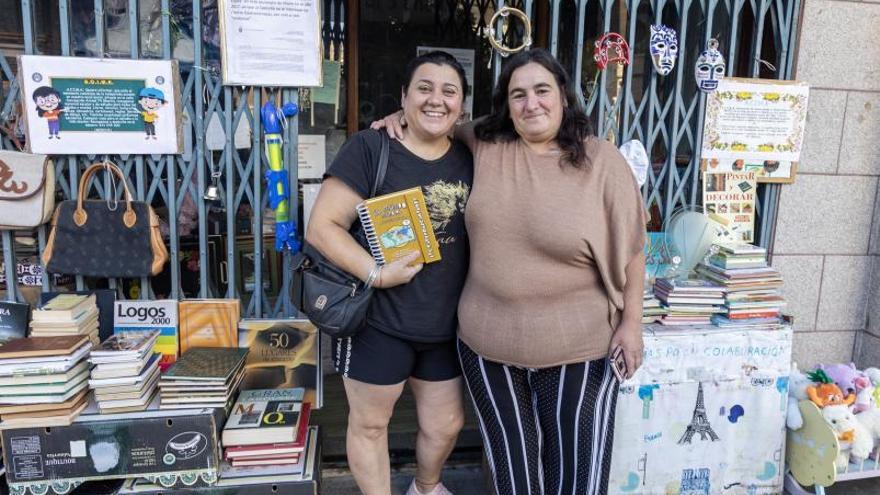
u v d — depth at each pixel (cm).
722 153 272
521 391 199
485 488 270
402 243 190
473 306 192
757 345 246
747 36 289
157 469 202
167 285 265
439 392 217
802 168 289
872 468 258
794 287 299
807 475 253
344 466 281
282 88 234
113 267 227
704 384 244
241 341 241
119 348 202
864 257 302
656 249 268
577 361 188
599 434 193
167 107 225
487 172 189
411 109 189
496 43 243
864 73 287
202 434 202
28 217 220
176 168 237
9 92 221
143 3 258
